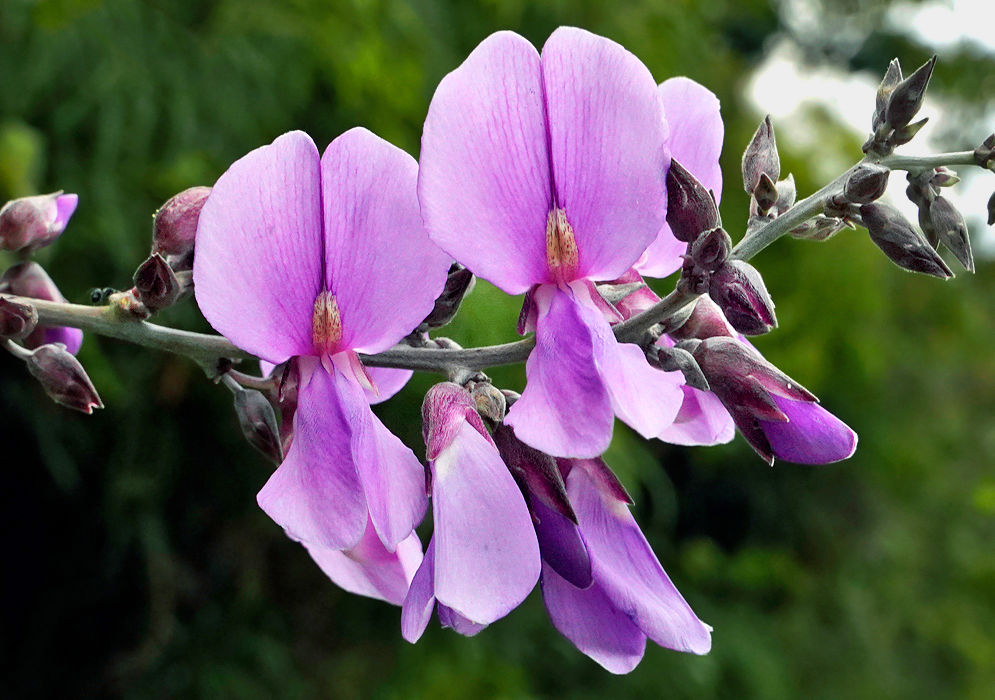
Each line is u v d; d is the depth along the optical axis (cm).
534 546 17
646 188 17
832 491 79
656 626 17
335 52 42
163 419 42
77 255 39
